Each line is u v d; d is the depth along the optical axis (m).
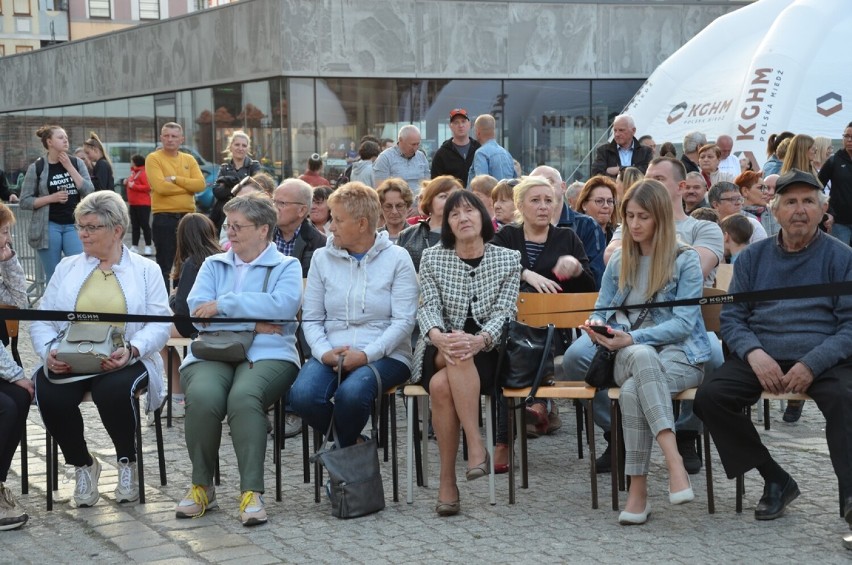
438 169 12.63
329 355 5.73
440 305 5.86
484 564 4.74
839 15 18.45
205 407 5.46
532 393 5.51
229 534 5.21
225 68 21.94
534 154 22.23
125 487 5.76
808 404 8.09
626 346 5.42
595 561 4.74
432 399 5.54
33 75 28.66
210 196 18.91
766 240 5.61
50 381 5.61
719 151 11.81
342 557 4.86
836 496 5.66
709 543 4.95
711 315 5.95
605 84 22.48
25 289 6.34
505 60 21.86
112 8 49.25
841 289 5.18
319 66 20.70
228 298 5.71
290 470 6.41
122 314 5.74
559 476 6.18
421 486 6.05
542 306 6.42
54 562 4.86
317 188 8.73
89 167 14.85
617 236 7.68
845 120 17.33
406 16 21.19
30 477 6.31
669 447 5.20
